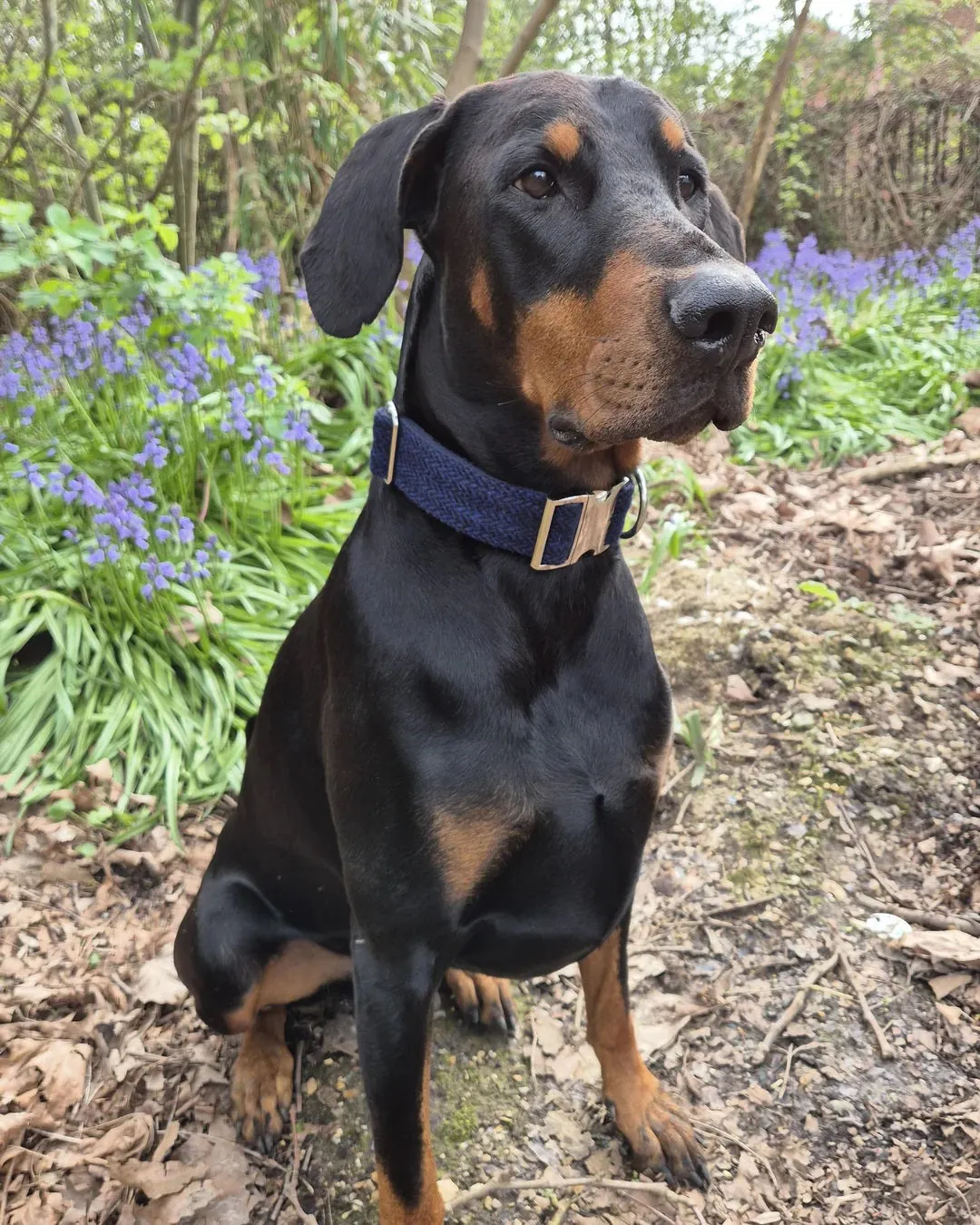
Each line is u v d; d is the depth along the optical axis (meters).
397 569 0.50
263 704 0.62
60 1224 0.57
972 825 0.81
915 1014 0.68
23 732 0.89
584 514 0.48
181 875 0.81
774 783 0.86
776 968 0.72
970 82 2.46
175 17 1.48
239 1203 0.58
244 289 1.20
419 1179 0.50
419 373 0.51
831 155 2.63
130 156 1.59
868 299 2.03
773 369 1.62
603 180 0.44
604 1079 0.61
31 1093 0.63
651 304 0.40
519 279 0.45
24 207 1.10
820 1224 0.57
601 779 0.50
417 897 0.48
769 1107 0.63
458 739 0.48
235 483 1.13
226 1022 0.62
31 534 1.00
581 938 0.53
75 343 1.14
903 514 1.29
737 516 1.29
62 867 0.80
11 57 1.60
